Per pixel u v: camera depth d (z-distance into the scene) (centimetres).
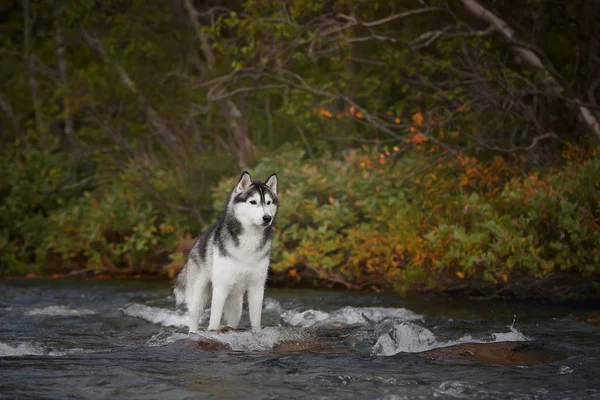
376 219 1205
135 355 631
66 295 1093
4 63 2250
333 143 1659
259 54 1470
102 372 564
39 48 2320
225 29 1866
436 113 1319
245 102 1766
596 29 1273
